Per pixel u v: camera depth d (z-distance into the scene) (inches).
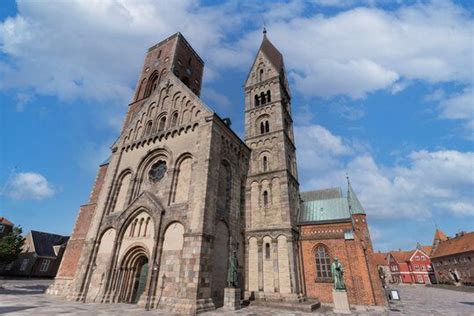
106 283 989.8
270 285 1095.0
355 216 1555.1
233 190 1208.2
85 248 1139.9
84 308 804.0
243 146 1414.9
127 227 1093.8
